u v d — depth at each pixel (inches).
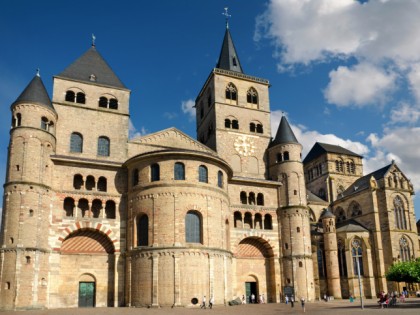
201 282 2198.6
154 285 2160.4
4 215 2166.6
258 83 3476.9
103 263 2381.9
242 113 3319.4
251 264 2780.5
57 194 2356.1
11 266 2055.9
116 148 2704.2
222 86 3341.5
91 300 2313.0
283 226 2869.1
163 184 2316.7
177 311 1887.3
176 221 2252.7
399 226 3688.5
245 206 2827.3
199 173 2416.3
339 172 4498.0
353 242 3526.1
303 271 2758.4
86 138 2662.4
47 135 2368.4
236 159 3147.1
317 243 3494.1
